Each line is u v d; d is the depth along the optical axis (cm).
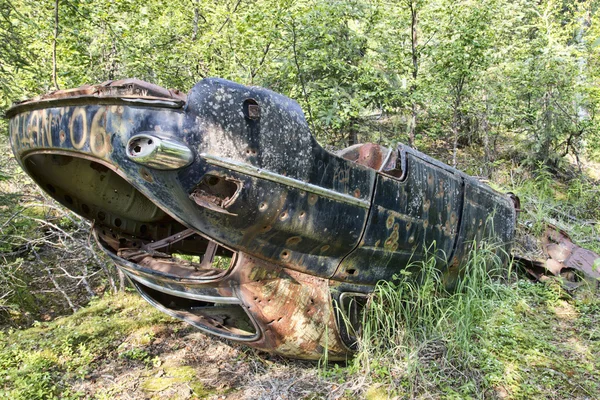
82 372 338
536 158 973
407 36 891
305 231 268
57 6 516
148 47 715
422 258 348
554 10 1094
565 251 509
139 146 220
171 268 293
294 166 254
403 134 885
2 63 596
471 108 991
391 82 821
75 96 234
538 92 950
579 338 382
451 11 769
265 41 693
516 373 319
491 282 432
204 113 229
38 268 646
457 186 376
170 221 377
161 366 348
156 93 233
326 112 750
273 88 794
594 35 916
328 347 304
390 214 309
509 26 987
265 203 247
